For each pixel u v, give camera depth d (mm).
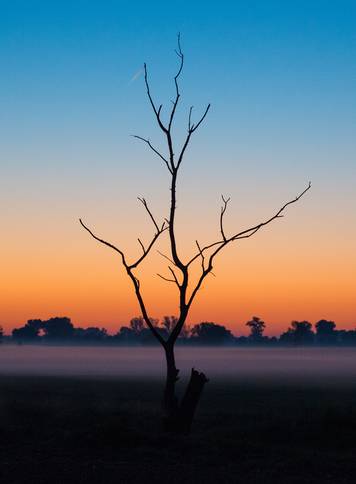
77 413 26062
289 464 16078
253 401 45156
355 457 17125
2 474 14523
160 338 21641
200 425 25062
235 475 14805
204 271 22141
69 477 14281
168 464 15969
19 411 28016
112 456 16828
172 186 22219
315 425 22047
